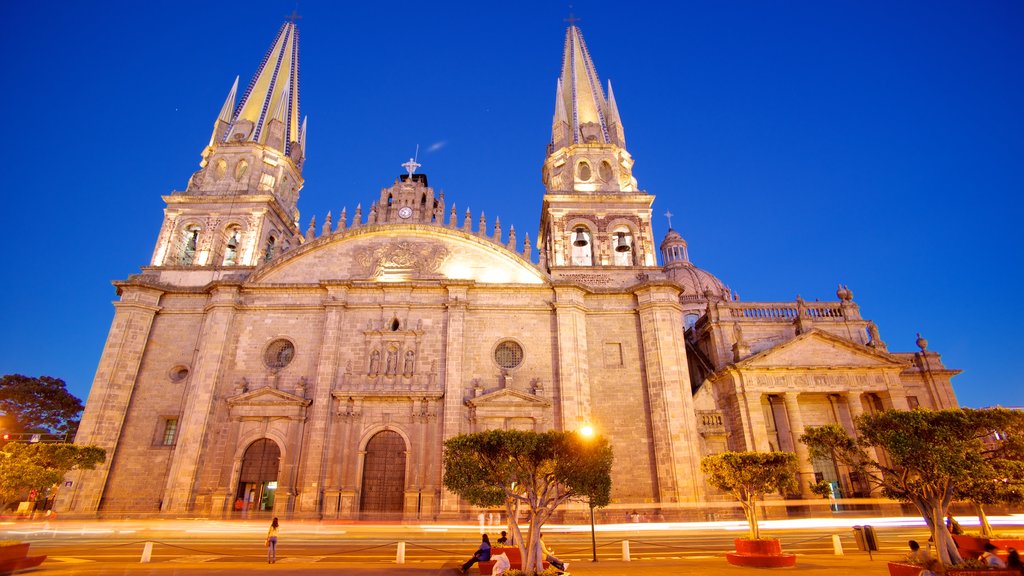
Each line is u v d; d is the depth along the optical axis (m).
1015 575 13.30
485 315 39.69
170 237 44.03
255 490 34.97
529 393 37.22
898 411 16.47
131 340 38.31
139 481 35.25
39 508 38.44
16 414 54.41
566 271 42.12
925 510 15.70
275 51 55.09
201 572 17.70
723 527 31.66
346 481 34.75
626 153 50.09
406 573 17.86
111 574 17.11
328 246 42.19
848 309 45.34
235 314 39.44
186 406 36.25
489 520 32.91
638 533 30.58
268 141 49.72
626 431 36.69
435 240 42.62
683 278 69.38
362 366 37.97
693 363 48.59
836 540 21.41
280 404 36.22
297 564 20.02
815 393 40.56
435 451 35.34
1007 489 15.37
